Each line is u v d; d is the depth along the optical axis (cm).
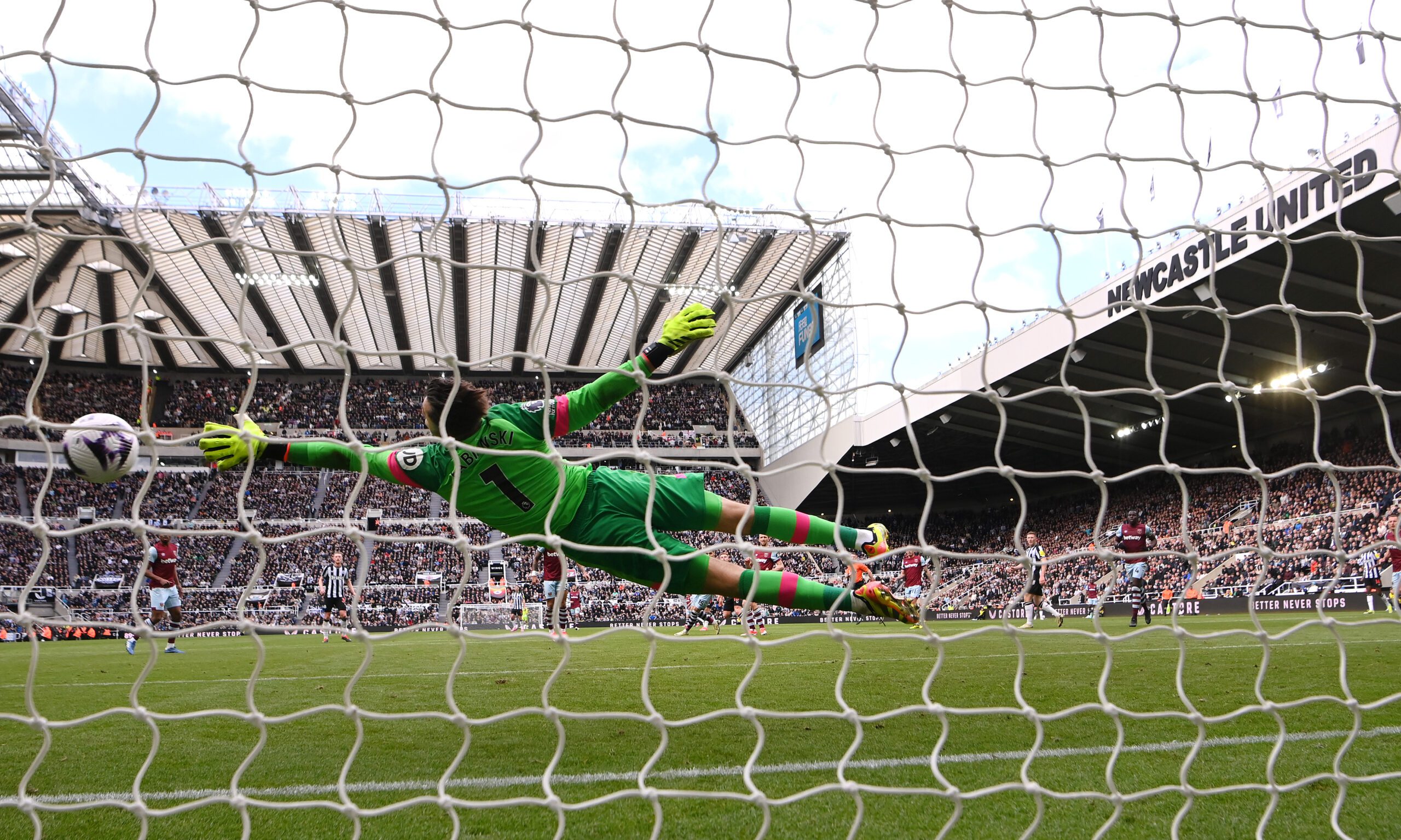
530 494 367
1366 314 281
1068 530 3275
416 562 3153
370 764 360
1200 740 248
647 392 240
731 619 2019
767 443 3662
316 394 3956
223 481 3591
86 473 315
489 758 369
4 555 3012
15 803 202
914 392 252
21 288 2842
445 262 228
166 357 3759
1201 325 2120
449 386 352
